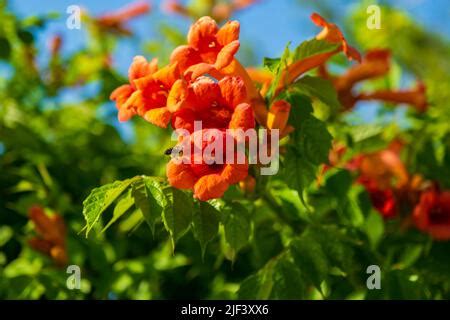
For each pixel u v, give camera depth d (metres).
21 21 0.93
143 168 0.95
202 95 0.53
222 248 0.71
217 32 0.56
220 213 0.57
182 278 0.87
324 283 0.67
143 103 0.54
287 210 0.65
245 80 0.57
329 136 0.58
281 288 0.60
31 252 0.83
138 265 0.83
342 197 0.65
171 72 0.54
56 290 0.75
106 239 0.86
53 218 0.79
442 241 0.72
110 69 0.99
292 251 0.61
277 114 0.55
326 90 0.60
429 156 0.77
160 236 0.76
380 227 0.67
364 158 0.75
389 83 0.86
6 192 0.91
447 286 0.71
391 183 0.76
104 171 0.95
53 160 0.93
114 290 0.81
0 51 0.91
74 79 1.03
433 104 0.83
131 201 0.56
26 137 0.90
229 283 0.84
